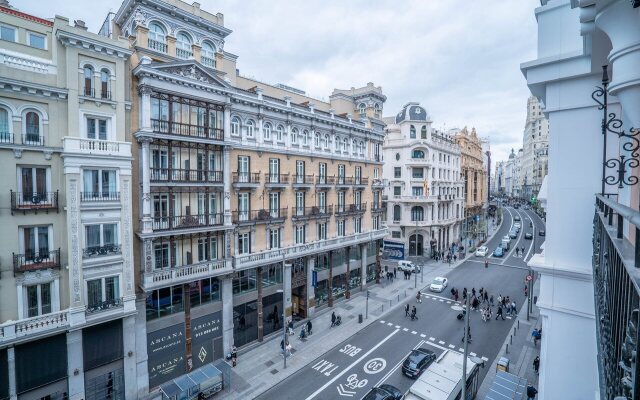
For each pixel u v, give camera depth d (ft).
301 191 102.37
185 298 73.61
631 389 8.70
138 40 66.33
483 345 87.04
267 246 92.02
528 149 426.51
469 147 242.99
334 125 111.96
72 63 56.59
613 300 13.28
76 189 56.59
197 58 75.87
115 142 60.34
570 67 27.07
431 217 183.93
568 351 29.17
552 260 29.76
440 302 117.70
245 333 87.61
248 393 68.85
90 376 59.98
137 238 66.59
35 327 53.11
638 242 9.07
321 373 76.18
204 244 77.20
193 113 73.15
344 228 121.08
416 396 55.42
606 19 15.49
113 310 60.80
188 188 73.05
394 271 150.41
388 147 185.57
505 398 57.21
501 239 235.61
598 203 22.97
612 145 26.17
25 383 53.26
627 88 15.05
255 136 88.07
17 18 53.57
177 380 65.31
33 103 53.83
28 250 53.88
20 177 53.01
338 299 120.47
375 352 84.74
